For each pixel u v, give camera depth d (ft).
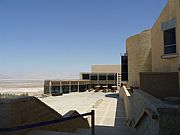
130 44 109.29
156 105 15.90
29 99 22.26
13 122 19.69
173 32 48.91
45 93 149.79
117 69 222.89
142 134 23.88
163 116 14.34
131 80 107.76
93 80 196.95
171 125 14.24
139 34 100.78
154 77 44.96
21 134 20.62
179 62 42.83
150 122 18.19
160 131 14.30
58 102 102.68
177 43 44.16
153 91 44.68
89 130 34.42
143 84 45.14
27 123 21.74
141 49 99.35
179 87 43.24
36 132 21.84
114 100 107.76
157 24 62.95
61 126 29.25
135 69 103.65
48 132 21.88
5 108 19.53
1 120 19.54
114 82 194.18
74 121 34.73
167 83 44.39
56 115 28.43
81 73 197.77
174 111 14.29
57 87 154.81
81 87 180.14
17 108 20.34
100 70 224.53
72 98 123.03
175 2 47.34
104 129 35.94
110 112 69.51
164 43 51.98
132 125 34.53
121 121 54.08
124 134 32.53
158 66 61.87
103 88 186.39
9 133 19.17
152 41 72.08
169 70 51.83
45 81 151.53
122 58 133.90
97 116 61.57
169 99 34.91
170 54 47.93
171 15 49.65
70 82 168.35
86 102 102.12
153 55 69.41
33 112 22.90
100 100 102.73
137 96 30.48
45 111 25.41
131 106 42.91
